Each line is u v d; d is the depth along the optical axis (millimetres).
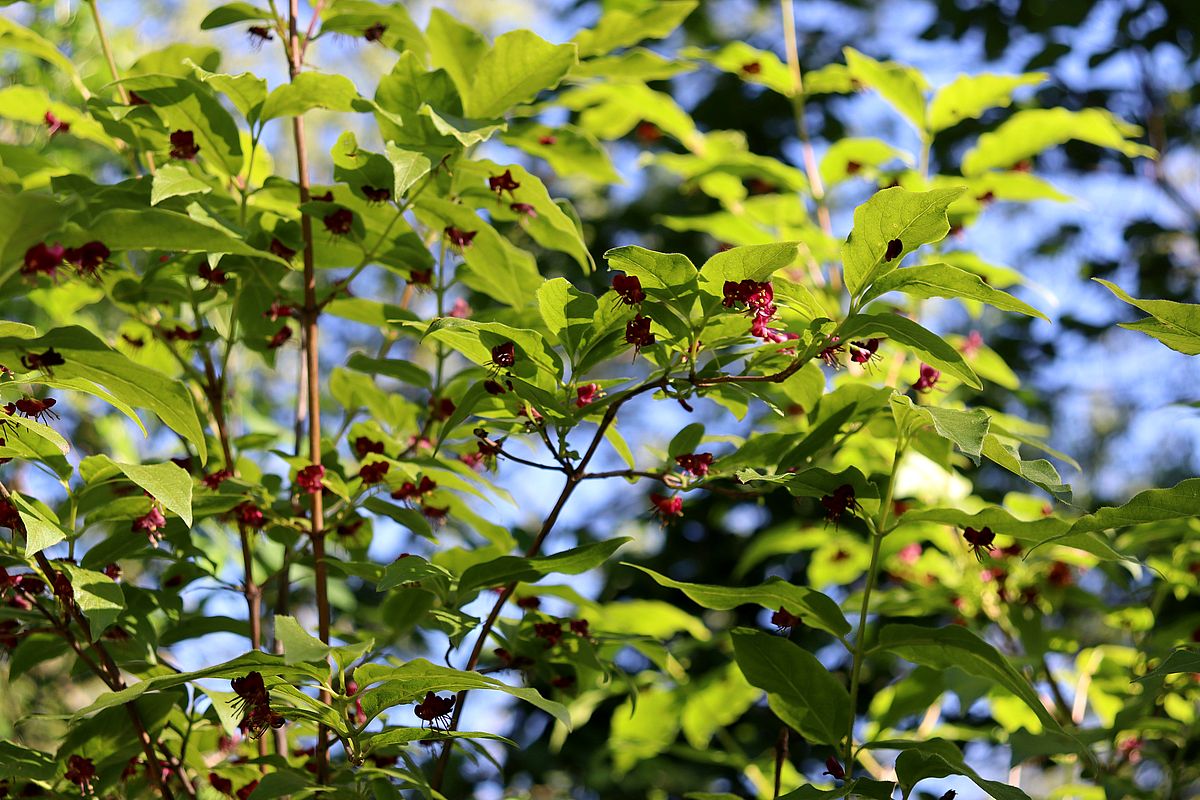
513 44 1598
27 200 1434
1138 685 1707
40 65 1892
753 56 1841
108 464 1521
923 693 1680
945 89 1799
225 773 1602
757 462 1578
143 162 1666
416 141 1587
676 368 1529
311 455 1596
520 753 3037
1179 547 1716
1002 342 3234
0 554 1522
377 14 1645
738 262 1490
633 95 1812
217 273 1597
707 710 1836
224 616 1612
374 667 1469
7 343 1482
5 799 1572
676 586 1544
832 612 1543
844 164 1817
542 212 1602
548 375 1525
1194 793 1820
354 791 1511
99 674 1541
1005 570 1746
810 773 2723
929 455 1581
